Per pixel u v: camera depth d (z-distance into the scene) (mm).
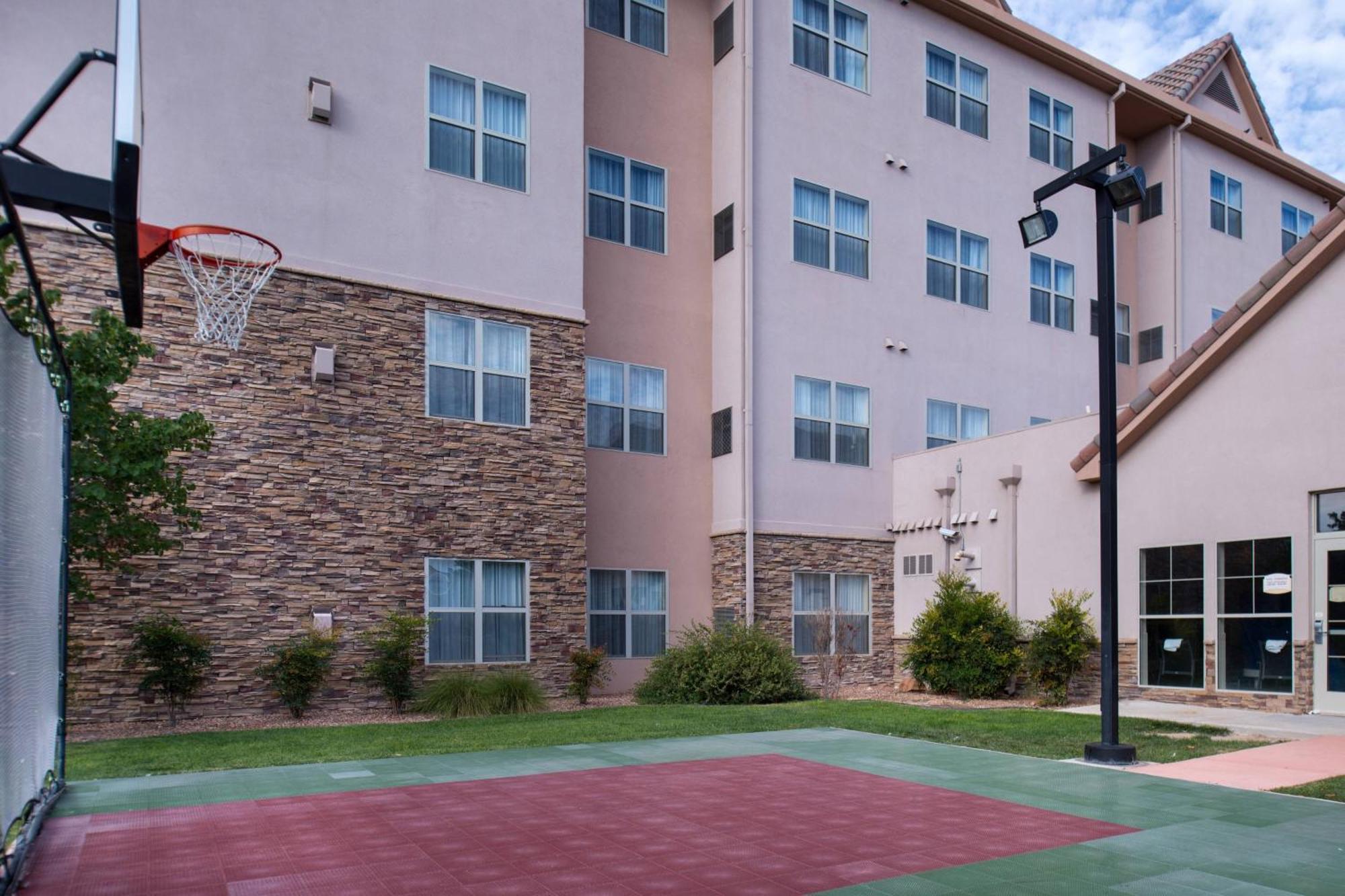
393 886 5320
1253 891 5363
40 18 12156
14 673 5164
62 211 5824
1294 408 13492
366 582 13781
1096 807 7527
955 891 5352
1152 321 25219
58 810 7141
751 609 17672
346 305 14000
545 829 6684
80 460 10320
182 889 5250
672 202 18812
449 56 15336
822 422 19172
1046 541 16688
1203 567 14461
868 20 20641
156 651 11836
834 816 7168
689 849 6184
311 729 11828
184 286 12758
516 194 15773
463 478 14781
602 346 17672
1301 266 13289
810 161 19500
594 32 18203
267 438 13219
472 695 13531
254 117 13539
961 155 21859
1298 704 13117
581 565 15766
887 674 19453
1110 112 24359
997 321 22109
